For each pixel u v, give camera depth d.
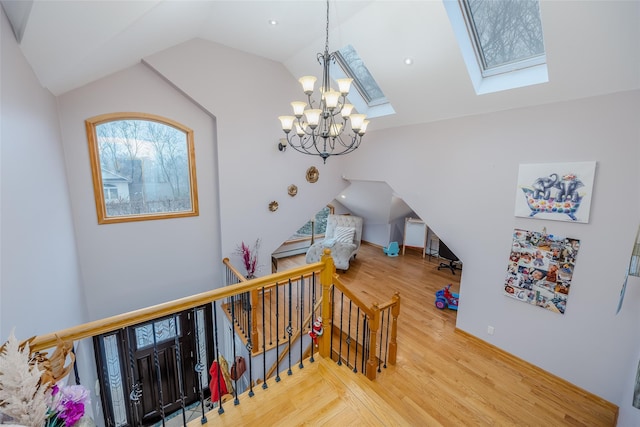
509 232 3.04
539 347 2.92
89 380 3.18
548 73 2.42
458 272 6.11
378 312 2.84
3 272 1.44
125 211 3.41
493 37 2.64
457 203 3.50
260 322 3.95
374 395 1.91
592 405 2.57
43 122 2.24
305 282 5.22
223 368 3.10
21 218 1.70
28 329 1.69
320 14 2.76
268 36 3.29
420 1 2.36
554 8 1.99
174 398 3.99
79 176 3.04
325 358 2.27
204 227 3.97
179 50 3.31
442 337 3.67
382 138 4.43
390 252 7.26
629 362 2.32
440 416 2.47
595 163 2.39
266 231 4.43
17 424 0.82
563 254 2.65
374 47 3.01
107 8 1.70
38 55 1.86
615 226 2.35
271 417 1.73
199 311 4.13
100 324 1.29
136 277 3.54
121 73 3.12
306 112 2.08
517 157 2.90
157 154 3.52
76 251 3.03
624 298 2.35
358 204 7.29
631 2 1.75
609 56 2.08
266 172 4.29
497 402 2.63
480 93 2.97
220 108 3.72
